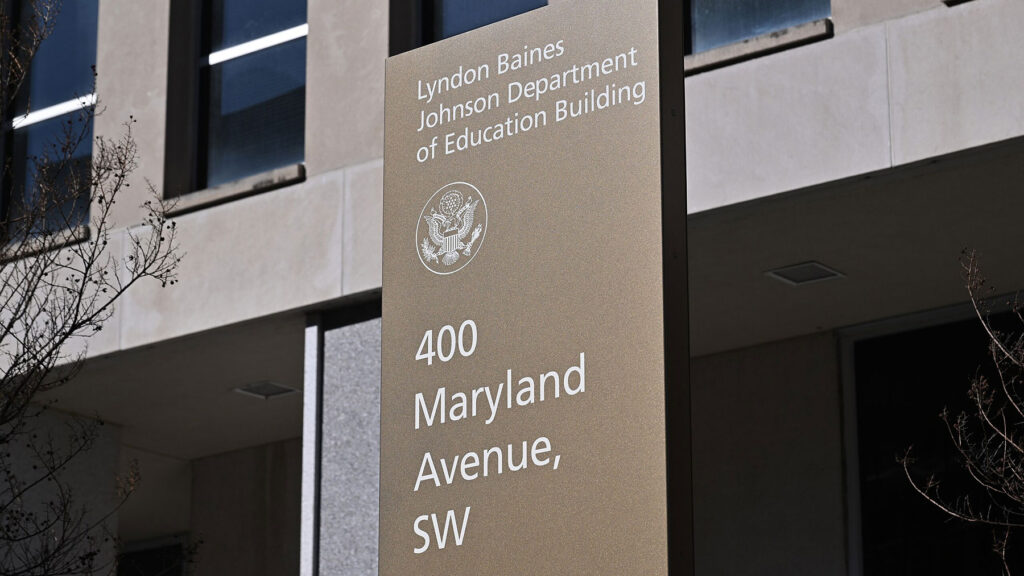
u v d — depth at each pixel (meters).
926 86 10.81
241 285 13.66
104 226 14.41
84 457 16.19
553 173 8.84
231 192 13.86
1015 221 11.89
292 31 14.59
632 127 8.59
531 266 8.80
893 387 14.12
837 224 11.93
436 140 9.41
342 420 13.13
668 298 8.28
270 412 16.64
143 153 14.53
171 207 12.94
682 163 8.48
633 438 8.19
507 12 13.48
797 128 11.27
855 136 11.01
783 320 14.21
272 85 14.54
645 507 8.07
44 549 13.09
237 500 18.19
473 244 9.09
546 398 8.56
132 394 15.59
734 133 11.52
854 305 13.81
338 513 12.97
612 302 8.43
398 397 9.16
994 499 12.50
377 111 13.41
